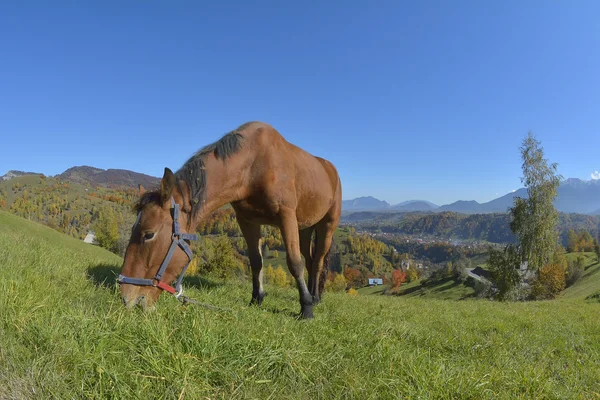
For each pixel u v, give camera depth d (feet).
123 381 6.54
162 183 10.75
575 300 56.39
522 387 9.19
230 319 11.04
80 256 24.18
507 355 12.38
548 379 10.00
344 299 24.72
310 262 21.12
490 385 8.87
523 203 92.27
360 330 12.56
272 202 14.43
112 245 194.18
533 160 90.79
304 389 7.53
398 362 9.20
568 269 194.70
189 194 12.05
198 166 12.49
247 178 14.20
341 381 7.90
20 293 9.60
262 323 11.43
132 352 7.64
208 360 7.52
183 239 11.59
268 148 14.62
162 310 10.77
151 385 6.68
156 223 11.08
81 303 10.85
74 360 6.95
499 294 97.91
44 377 6.39
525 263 93.81
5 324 8.18
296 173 15.85
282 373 7.92
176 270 11.53
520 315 24.58
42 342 7.56
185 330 8.81
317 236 20.66
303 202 16.48
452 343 13.20
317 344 9.90
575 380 10.53
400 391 7.68
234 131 14.69
